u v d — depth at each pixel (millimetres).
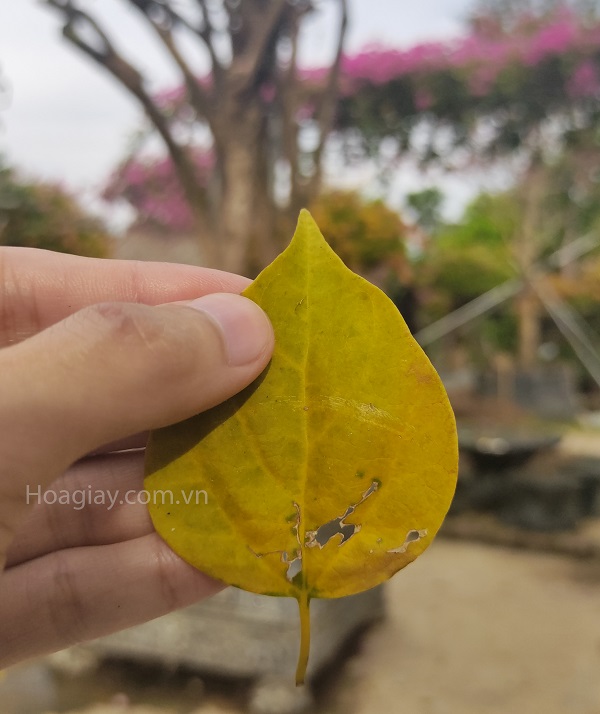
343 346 111
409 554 108
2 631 154
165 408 112
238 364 111
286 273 113
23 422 111
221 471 114
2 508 116
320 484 112
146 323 111
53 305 167
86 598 153
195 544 113
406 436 109
